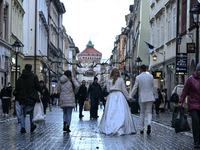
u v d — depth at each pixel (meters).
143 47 48.41
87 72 63.06
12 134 11.09
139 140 10.00
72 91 11.98
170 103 28.56
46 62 51.66
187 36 23.97
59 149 8.19
